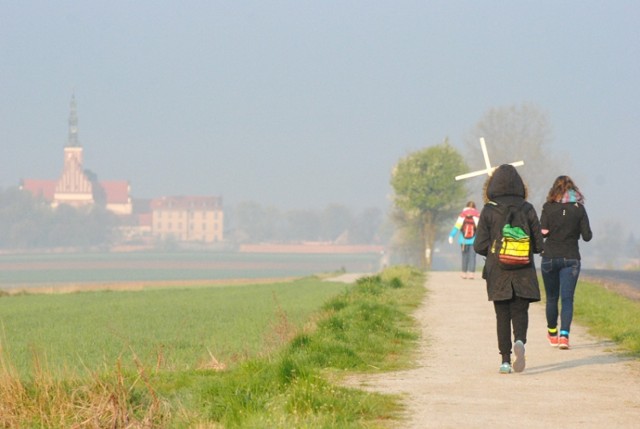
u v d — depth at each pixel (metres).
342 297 40.75
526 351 26.52
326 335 27.73
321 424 15.95
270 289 82.75
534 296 22.09
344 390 19.12
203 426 16.84
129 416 18.09
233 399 18.38
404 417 16.97
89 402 18.89
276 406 17.56
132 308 61.38
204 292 83.06
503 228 22.31
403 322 33.78
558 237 26.75
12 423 18.59
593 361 24.45
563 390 19.88
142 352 34.56
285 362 20.78
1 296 88.44
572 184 26.95
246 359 24.03
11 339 41.19
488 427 16.11
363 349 25.84
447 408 17.80
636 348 26.09
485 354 25.84
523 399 18.77
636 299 43.66
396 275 57.66
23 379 20.98
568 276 26.69
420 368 23.27
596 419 16.75
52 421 18.38
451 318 35.12
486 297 44.38
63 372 22.03
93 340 40.25
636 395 19.25
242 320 47.47
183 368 25.59
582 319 34.78
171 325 46.72
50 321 51.78
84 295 85.06
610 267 126.38
